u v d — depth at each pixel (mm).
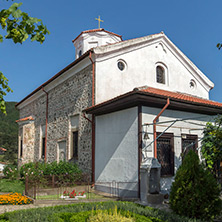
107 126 10562
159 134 9398
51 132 16031
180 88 14461
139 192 8492
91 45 16938
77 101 13008
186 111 10469
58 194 9648
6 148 44219
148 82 13078
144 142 8859
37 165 13586
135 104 9133
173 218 5770
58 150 14992
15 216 5930
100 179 10570
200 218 5980
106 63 11812
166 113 9758
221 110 10789
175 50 14516
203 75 15555
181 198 6285
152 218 5867
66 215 5965
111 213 5621
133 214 5980
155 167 8344
